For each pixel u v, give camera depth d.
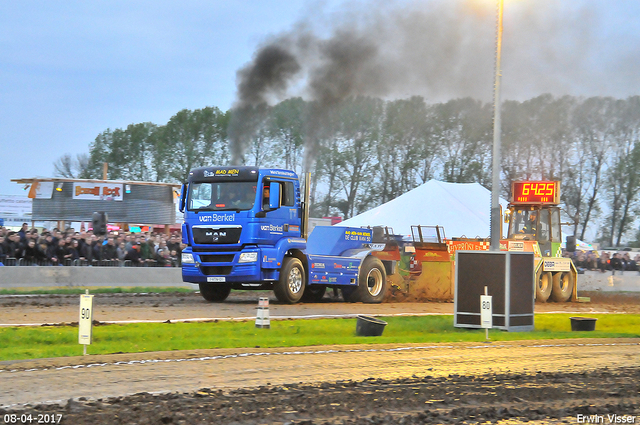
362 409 9.94
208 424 8.84
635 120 75.94
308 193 28.80
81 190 53.38
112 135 102.75
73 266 32.81
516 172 80.19
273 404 10.08
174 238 38.34
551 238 36.12
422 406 10.30
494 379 12.59
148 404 9.89
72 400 9.91
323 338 18.27
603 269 51.56
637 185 75.94
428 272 34.09
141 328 18.56
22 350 14.95
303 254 28.28
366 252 31.05
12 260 31.56
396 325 21.44
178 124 94.94
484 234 47.97
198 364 13.54
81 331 14.41
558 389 11.84
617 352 17.05
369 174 80.81
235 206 26.62
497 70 28.28
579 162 78.62
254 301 29.50
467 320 21.95
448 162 83.00
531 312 22.12
